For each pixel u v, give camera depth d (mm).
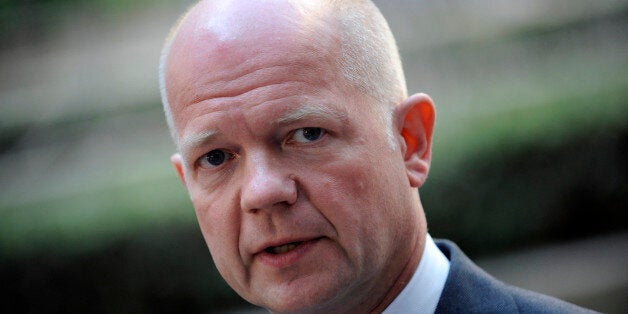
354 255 3779
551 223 12172
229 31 3779
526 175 12031
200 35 3852
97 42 18672
